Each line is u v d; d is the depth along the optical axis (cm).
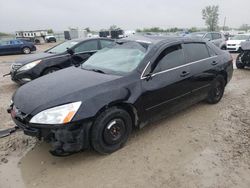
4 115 505
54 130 303
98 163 336
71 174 316
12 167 332
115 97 339
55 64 716
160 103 405
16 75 693
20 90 372
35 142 392
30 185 298
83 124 314
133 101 358
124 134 365
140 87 370
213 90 538
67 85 347
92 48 783
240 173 317
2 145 384
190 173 316
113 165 332
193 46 477
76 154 356
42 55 741
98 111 322
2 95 659
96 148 337
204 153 361
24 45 2177
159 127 440
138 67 379
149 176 311
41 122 303
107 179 306
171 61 422
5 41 2108
